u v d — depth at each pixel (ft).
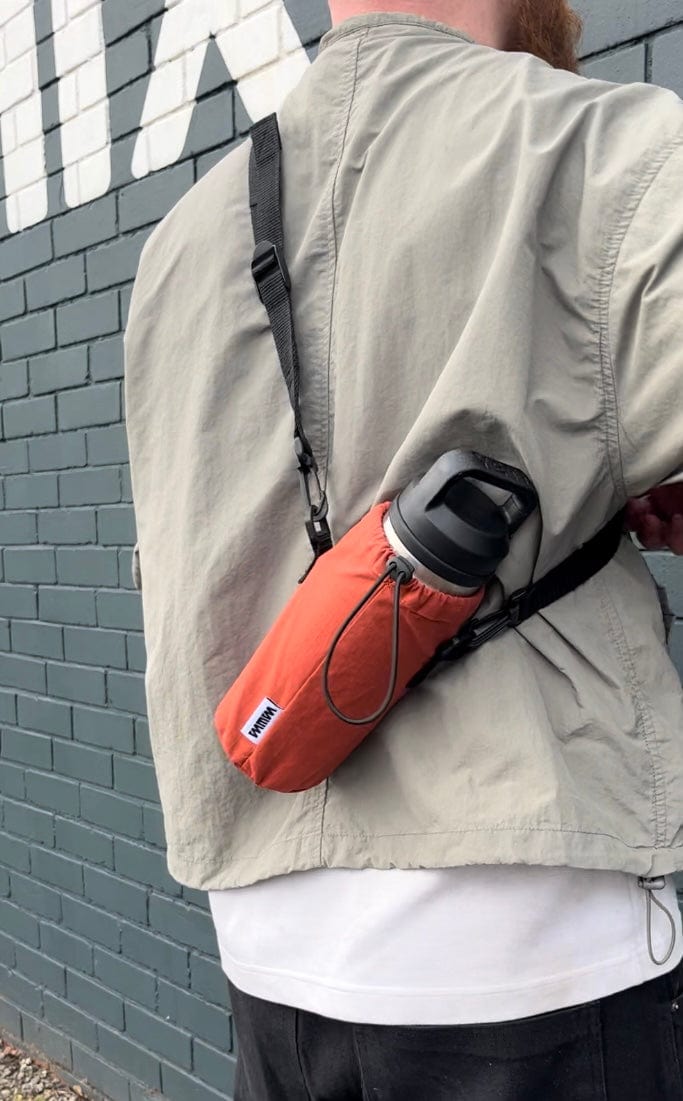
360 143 2.53
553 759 2.16
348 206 2.53
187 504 2.72
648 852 2.25
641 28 4.41
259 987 2.63
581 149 2.25
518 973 2.19
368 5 2.75
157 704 2.82
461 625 2.26
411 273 2.35
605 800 2.25
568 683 2.32
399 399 2.38
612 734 2.28
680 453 2.12
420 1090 2.32
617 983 2.26
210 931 6.88
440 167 2.37
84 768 8.03
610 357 2.19
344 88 2.63
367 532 2.25
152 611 2.87
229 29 6.32
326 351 2.54
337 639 2.20
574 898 2.23
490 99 2.37
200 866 2.73
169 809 2.81
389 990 2.30
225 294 2.73
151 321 2.98
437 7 2.74
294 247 2.64
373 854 2.35
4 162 8.56
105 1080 7.82
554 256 2.23
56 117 7.88
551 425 2.23
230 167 2.89
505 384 2.14
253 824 2.69
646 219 2.11
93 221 7.58
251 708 2.34
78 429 7.90
